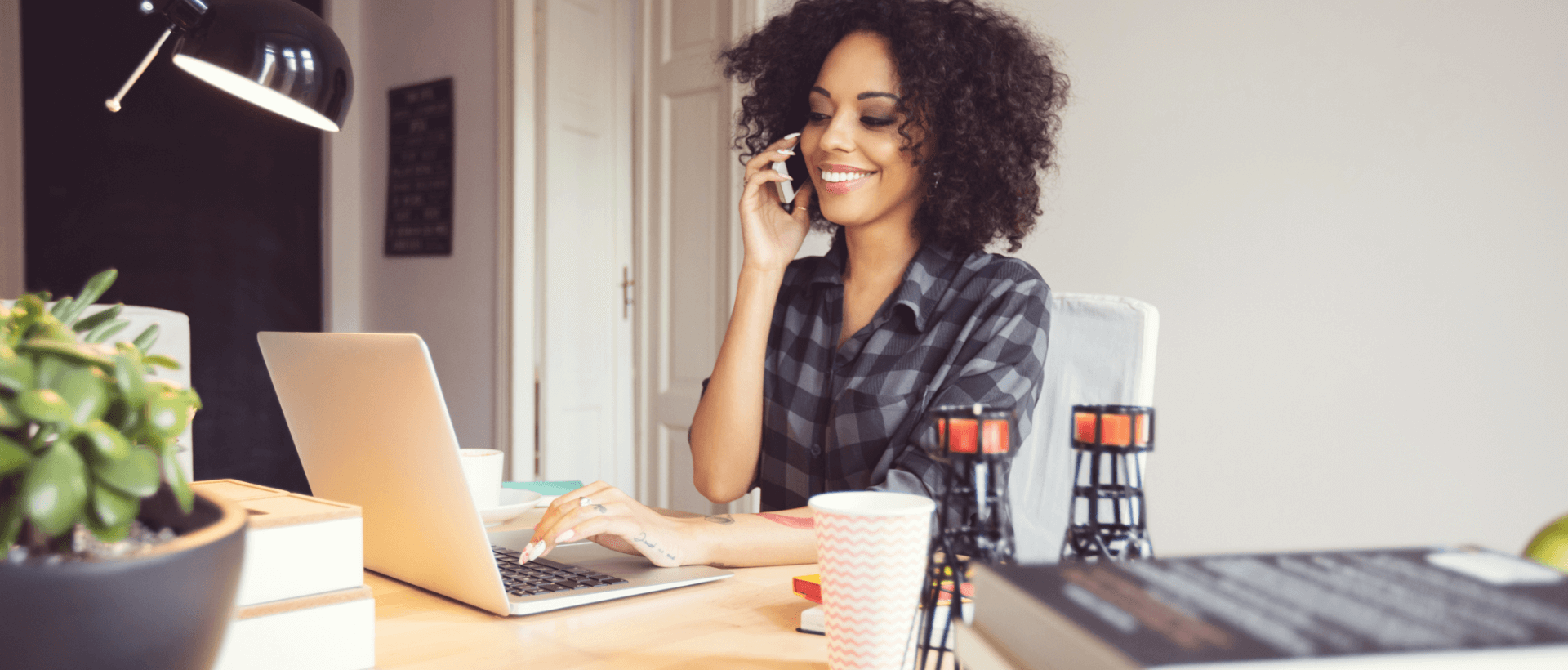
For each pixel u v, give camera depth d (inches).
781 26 61.2
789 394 54.2
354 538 23.9
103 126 129.1
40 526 13.7
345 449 32.6
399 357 27.4
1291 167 75.9
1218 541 80.5
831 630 21.8
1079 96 86.4
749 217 53.2
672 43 119.0
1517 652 10.9
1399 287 71.6
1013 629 13.7
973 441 17.8
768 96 62.4
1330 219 74.3
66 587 12.1
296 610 22.6
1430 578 14.5
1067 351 51.1
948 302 50.6
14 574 11.9
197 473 137.6
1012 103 51.7
